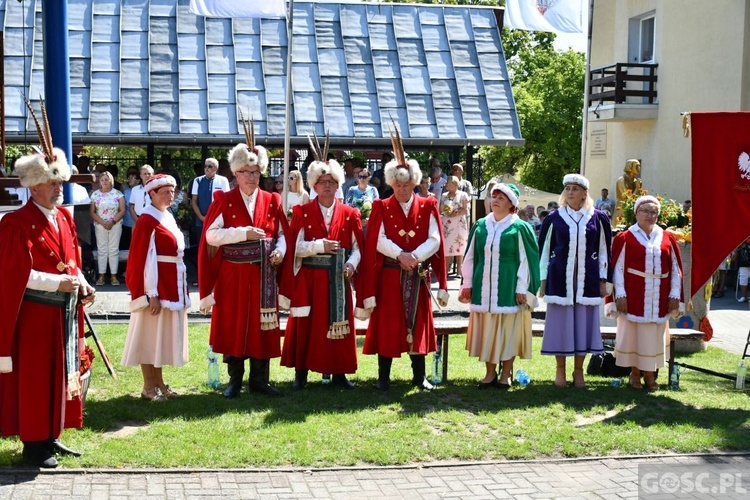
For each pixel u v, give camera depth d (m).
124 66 15.13
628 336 7.89
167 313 6.93
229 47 15.70
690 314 9.98
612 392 7.78
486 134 15.57
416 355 7.72
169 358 6.94
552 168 32.38
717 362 9.38
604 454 6.15
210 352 7.61
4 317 5.37
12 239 5.40
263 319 7.19
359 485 5.48
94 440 6.10
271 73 15.54
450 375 8.35
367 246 7.55
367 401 7.25
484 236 7.73
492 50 16.55
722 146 7.48
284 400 7.22
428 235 7.65
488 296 7.67
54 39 8.51
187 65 15.36
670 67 19.77
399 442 6.20
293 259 7.43
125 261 13.73
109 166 15.36
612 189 22.44
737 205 7.48
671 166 19.81
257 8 11.25
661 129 20.11
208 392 7.46
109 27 15.55
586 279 7.81
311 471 5.67
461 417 6.85
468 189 14.73
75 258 5.80
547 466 5.91
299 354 7.58
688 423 6.84
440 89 15.89
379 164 18.95
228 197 7.22
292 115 15.09
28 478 5.38
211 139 14.68
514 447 6.18
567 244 7.79
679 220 10.01
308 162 15.91
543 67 35.09
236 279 7.19
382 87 15.73
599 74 22.84
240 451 5.88
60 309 5.62
